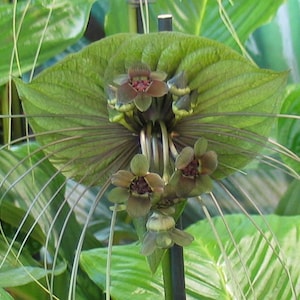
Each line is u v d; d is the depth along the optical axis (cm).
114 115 94
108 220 164
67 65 94
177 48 92
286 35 186
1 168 131
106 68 94
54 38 126
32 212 128
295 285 123
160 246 94
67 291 128
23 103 97
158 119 96
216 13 142
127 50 92
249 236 129
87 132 98
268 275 124
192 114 96
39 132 99
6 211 129
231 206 182
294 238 128
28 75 175
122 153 99
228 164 100
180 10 142
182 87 93
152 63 93
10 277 115
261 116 97
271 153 144
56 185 134
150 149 95
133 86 91
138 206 92
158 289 122
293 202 155
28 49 126
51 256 135
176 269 104
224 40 144
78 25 127
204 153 92
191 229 133
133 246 130
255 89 95
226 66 94
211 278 125
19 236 136
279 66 189
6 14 125
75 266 95
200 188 92
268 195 197
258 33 188
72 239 134
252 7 139
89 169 99
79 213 166
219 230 132
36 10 126
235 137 98
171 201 94
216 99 96
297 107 142
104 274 125
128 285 123
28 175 132
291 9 185
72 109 97
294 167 147
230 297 122
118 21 144
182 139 98
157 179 91
